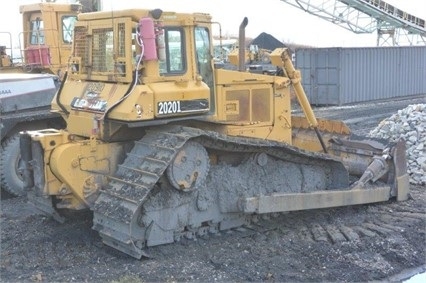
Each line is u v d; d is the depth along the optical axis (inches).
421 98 1001.5
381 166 344.5
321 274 249.0
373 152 356.5
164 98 260.8
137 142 271.4
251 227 300.2
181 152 261.4
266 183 308.2
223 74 305.0
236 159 303.0
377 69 924.0
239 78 312.7
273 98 332.8
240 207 285.6
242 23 332.2
